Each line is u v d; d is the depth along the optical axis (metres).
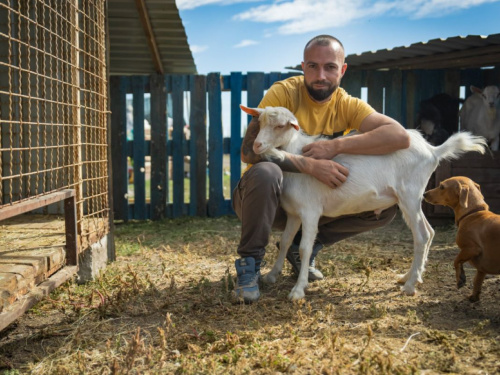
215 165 8.30
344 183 3.45
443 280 3.99
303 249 3.50
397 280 3.88
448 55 7.29
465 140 3.65
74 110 3.82
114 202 8.20
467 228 3.37
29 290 2.92
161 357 2.50
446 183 3.59
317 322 3.03
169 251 5.45
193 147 8.27
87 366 2.57
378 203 3.56
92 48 4.68
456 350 2.59
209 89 8.20
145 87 8.17
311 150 3.49
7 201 4.99
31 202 2.81
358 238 6.21
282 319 3.11
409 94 8.17
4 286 2.62
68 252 3.56
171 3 6.83
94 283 4.12
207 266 4.65
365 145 3.45
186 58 8.77
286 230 3.77
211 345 2.71
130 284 3.89
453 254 5.20
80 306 3.37
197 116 8.23
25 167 4.92
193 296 3.64
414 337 2.79
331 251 5.29
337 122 3.81
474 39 6.37
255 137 3.55
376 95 8.16
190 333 2.92
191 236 6.52
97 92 4.55
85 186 4.91
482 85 8.28
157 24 7.47
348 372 2.38
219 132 8.25
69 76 4.64
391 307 3.32
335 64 3.55
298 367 2.46
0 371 2.53
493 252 3.21
